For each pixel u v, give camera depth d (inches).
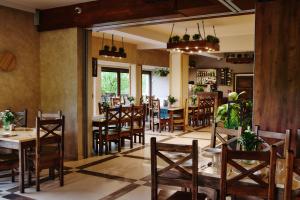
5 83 230.7
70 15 234.2
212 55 522.6
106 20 219.1
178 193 119.9
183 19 206.5
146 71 556.1
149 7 201.3
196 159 98.3
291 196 86.7
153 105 383.2
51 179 187.2
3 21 227.9
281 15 155.6
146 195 161.6
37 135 161.2
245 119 207.6
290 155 84.4
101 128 254.2
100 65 420.2
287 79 154.9
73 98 237.1
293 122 153.7
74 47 235.6
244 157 90.4
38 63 254.7
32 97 250.2
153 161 104.0
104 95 434.6
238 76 596.4
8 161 165.8
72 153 238.1
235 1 167.6
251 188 92.2
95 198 156.9
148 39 342.3
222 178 93.2
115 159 238.7
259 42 161.8
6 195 160.4
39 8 245.4
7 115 190.4
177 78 446.0
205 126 434.0
